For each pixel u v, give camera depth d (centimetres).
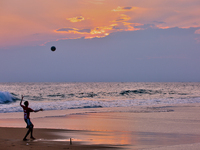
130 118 1917
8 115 2095
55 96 5994
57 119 1864
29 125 1136
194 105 3148
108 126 1545
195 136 1235
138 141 1098
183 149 934
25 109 1155
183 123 1678
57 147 954
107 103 3388
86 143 1041
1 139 1110
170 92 8256
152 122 1725
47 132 1302
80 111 2442
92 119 1869
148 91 8262
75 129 1418
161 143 1059
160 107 2869
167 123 1672
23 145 984
